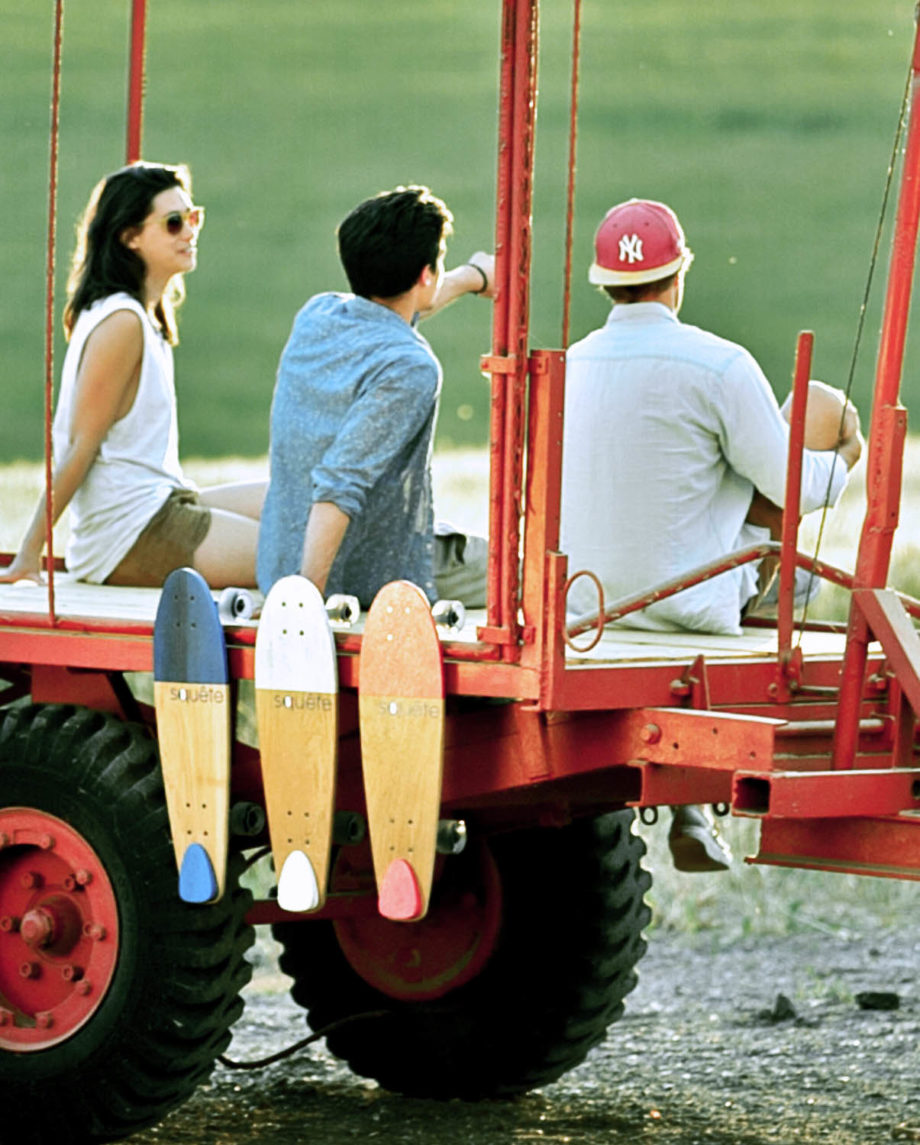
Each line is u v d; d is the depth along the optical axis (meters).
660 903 31.53
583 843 22.05
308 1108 22.30
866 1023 25.97
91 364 22.52
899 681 16.55
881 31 119.94
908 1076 23.52
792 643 18.97
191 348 96.19
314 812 17.56
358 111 116.38
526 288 16.56
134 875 18.42
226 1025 18.75
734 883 32.31
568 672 16.66
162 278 23.30
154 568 22.55
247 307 100.81
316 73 117.62
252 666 18.08
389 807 17.14
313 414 19.64
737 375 19.44
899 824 16.56
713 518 19.86
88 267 23.09
